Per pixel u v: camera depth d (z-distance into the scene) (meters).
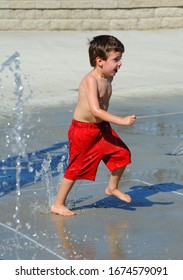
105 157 13.37
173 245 11.78
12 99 25.88
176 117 23.47
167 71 33.75
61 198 13.38
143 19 45.34
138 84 30.17
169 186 15.38
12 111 23.66
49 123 22.00
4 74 31.09
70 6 43.59
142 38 43.00
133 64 35.19
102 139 13.14
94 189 15.08
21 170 16.45
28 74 31.52
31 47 38.47
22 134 20.30
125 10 44.88
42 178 15.78
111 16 44.66
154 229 12.59
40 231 12.42
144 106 25.38
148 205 14.02
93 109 12.72
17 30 42.97
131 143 19.47
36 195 14.54
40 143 19.22
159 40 42.66
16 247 11.61
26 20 43.00
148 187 15.27
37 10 43.09
